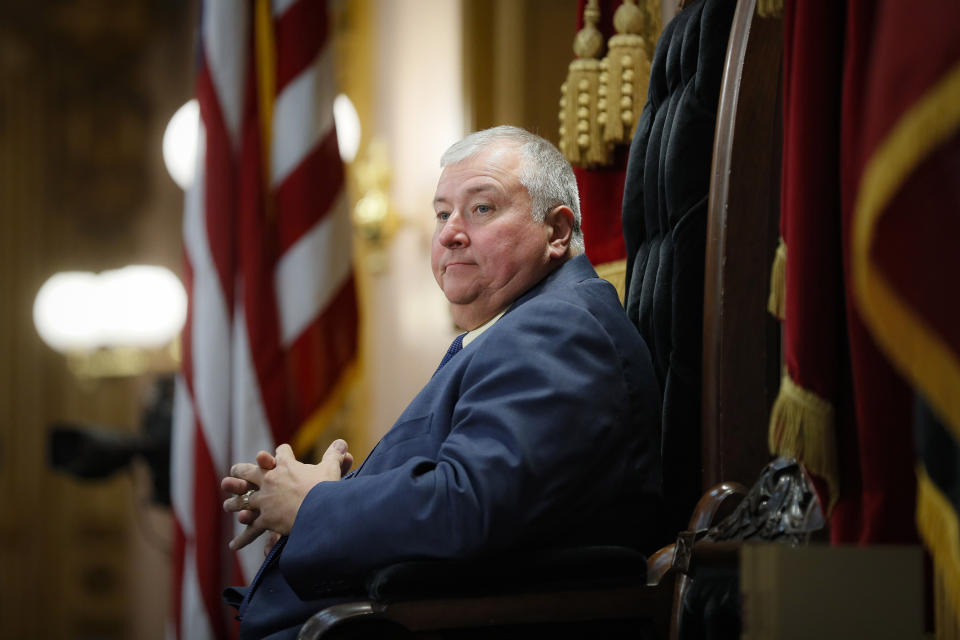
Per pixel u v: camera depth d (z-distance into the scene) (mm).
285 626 7047
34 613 32062
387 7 21766
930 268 3771
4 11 33906
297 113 15133
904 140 3648
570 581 6613
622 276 9633
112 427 32562
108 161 34125
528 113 17141
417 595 6180
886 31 3826
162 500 19562
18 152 33938
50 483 32969
